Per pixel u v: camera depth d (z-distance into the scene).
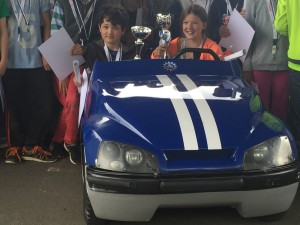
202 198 1.24
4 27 1.98
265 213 1.33
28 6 2.02
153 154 1.23
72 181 1.86
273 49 2.05
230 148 1.25
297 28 1.83
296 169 1.30
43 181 1.86
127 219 1.29
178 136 1.25
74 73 1.88
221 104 1.39
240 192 1.25
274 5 2.03
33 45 2.05
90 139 1.29
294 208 1.58
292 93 1.93
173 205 1.25
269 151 1.28
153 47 2.07
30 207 1.62
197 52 1.75
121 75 1.63
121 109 1.36
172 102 1.38
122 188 1.22
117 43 1.93
